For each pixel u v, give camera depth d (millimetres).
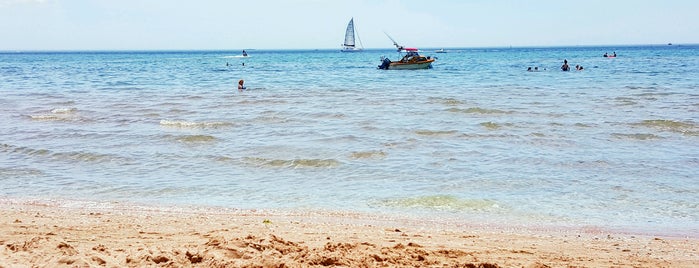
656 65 77688
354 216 10602
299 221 10172
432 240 8828
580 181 13148
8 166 14891
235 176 13883
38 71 74500
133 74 65812
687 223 10172
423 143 17875
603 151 16516
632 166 14539
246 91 39406
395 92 37344
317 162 15141
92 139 18906
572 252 8375
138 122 23234
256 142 18234
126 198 11906
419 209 11102
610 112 25344
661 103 28750
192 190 12578
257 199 11859
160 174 14102
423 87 41969
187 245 7777
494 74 59781
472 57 138125
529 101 30484
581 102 29688
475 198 11836
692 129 20219
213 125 22016
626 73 58188
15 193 12258
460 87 41688
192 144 17953
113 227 9312
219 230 9055
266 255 7027
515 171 14164
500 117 23922
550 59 115375
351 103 30141
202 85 46125
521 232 9641
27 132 20375
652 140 18234
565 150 16734
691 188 12438
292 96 34906
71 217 10148
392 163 15133
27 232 8789
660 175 13602
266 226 9578
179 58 156000
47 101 32406
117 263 6812
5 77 59406
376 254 7461
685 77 49875
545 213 10836
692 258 8188
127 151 16828
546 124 21688
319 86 44000
